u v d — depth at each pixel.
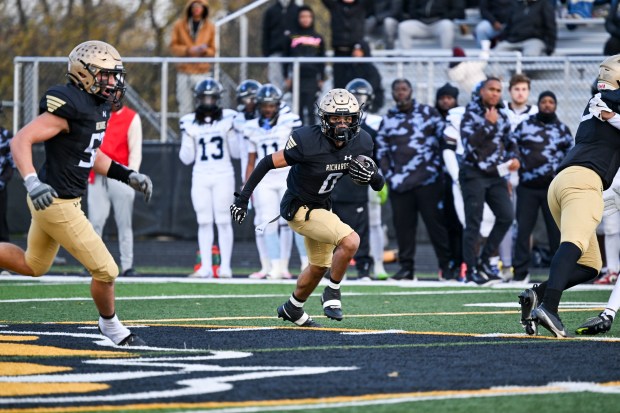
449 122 34.84
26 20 69.31
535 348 17.83
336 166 20.08
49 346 18.12
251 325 21.91
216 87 36.34
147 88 48.38
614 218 35.09
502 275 37.47
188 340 19.03
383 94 43.72
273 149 35.62
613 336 19.84
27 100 46.19
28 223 47.06
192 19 47.91
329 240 20.47
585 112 20.48
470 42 52.47
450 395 13.55
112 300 17.89
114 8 71.62
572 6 52.09
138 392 13.66
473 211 33.69
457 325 21.83
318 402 13.06
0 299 27.64
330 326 21.62
